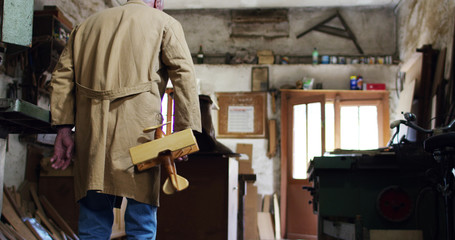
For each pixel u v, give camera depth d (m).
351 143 8.20
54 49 4.31
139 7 1.65
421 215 2.99
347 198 3.10
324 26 8.80
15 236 3.15
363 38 8.75
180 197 3.04
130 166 1.49
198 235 2.99
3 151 1.86
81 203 1.57
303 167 7.86
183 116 1.60
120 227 4.12
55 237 3.69
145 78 1.54
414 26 7.74
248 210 7.82
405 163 2.98
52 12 4.31
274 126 8.20
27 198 4.01
